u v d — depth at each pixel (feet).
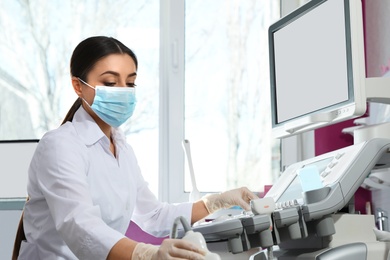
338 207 5.40
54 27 11.95
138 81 11.96
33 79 11.90
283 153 11.51
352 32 6.25
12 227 11.22
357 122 9.16
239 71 11.84
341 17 6.49
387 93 6.61
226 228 5.36
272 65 8.04
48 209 6.72
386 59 8.52
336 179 5.55
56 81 11.88
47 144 6.52
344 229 5.69
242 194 7.56
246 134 11.72
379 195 8.61
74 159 6.40
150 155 11.85
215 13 11.98
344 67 6.41
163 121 11.85
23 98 11.87
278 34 7.90
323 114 6.64
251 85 11.80
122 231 7.31
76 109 7.46
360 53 6.26
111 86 7.09
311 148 11.28
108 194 6.93
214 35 11.93
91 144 6.88
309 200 5.47
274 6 11.91
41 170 6.43
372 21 9.07
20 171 11.10
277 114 7.91
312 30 7.08
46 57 11.91
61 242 6.79
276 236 5.41
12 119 11.86
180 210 7.76
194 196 10.35
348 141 9.92
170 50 11.89
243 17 11.92
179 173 11.73
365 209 9.07
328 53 6.73
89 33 11.98
